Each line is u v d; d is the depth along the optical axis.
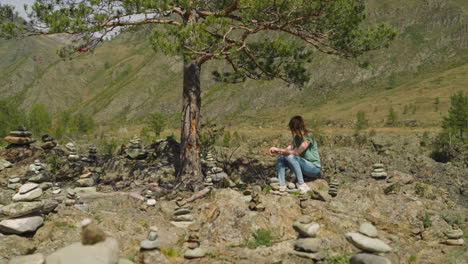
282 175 5.61
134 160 10.80
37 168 8.20
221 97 191.12
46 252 3.78
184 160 8.55
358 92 171.75
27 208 4.13
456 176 13.48
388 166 13.88
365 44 9.60
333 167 13.05
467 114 40.50
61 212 4.80
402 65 190.12
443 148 31.08
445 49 196.25
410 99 130.25
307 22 9.72
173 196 6.91
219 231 4.39
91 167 9.59
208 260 3.59
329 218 4.58
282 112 161.75
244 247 4.02
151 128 45.41
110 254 2.52
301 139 5.73
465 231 4.80
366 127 72.00
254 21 9.05
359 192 5.79
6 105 41.72
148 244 3.47
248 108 178.88
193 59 8.15
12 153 9.48
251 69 11.27
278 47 9.90
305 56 10.48
